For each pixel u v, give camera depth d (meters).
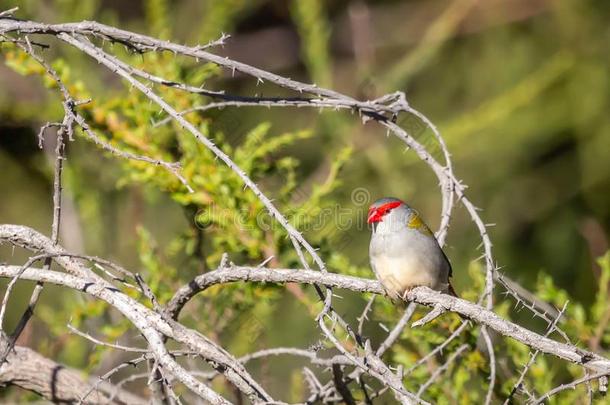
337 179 11.66
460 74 18.02
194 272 11.05
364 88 15.34
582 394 9.80
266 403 6.89
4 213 15.12
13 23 7.84
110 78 14.39
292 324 12.91
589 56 17.34
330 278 7.52
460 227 16.06
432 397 9.91
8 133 15.20
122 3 17.86
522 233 16.89
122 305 7.42
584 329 10.43
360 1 19.20
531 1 18.11
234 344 10.91
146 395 11.15
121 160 10.81
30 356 9.12
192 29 16.17
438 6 19.03
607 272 10.89
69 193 13.30
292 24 19.45
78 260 8.42
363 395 9.14
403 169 15.97
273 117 15.98
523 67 17.83
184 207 11.02
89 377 10.35
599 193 17.08
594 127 17.03
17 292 13.66
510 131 16.59
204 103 11.19
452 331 9.91
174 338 7.42
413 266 8.41
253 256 10.81
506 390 9.63
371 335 12.41
